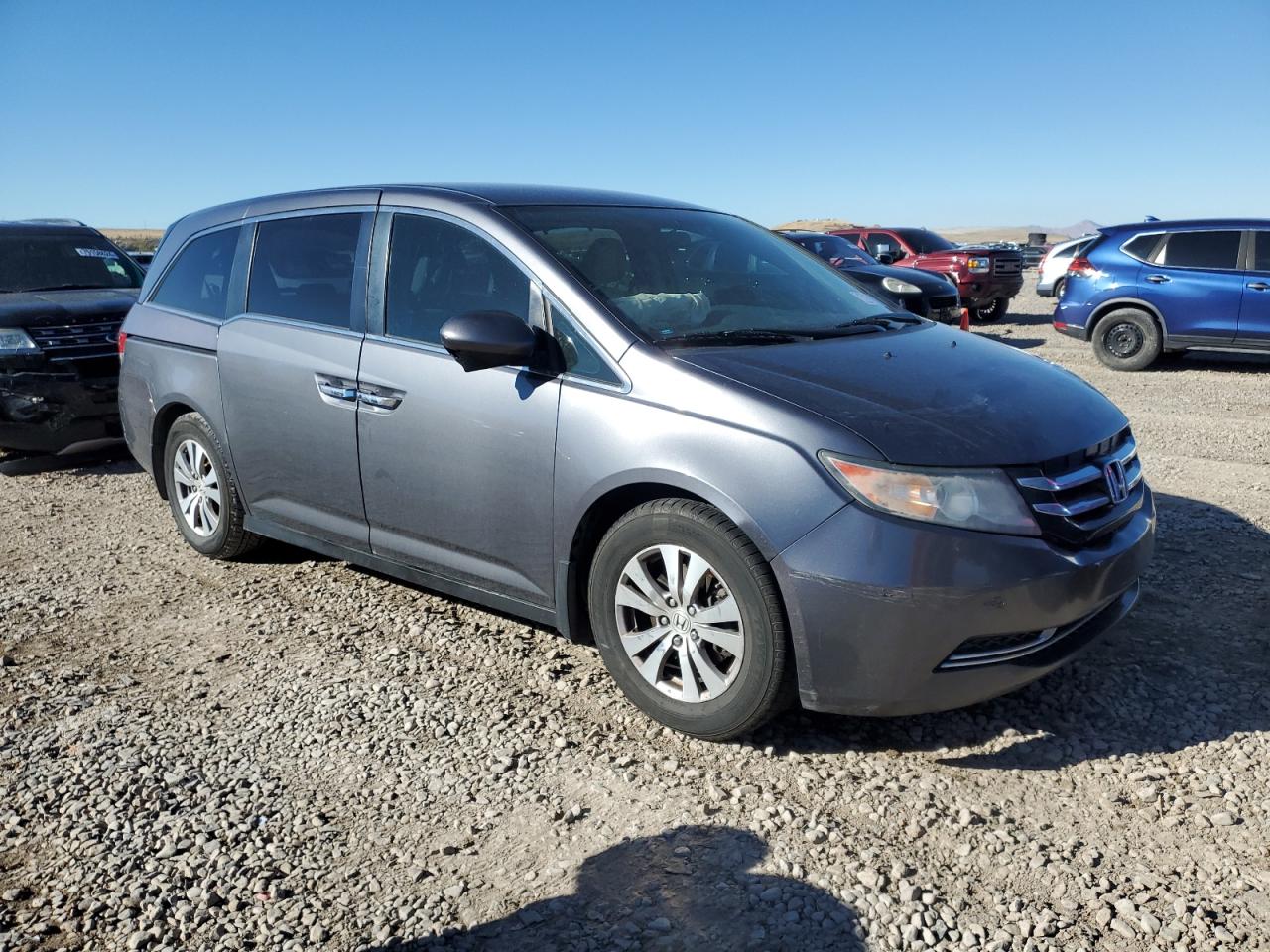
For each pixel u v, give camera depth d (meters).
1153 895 2.52
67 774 3.20
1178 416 8.78
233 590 4.82
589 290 3.55
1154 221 11.88
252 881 2.66
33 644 4.25
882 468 2.92
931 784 3.04
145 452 5.46
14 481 7.30
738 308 3.86
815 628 2.98
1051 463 3.08
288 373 4.38
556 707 3.57
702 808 2.93
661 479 3.19
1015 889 2.56
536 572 3.63
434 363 3.83
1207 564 4.74
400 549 4.11
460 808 2.98
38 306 7.47
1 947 2.44
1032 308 21.08
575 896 2.56
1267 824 2.81
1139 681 3.64
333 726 3.47
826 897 2.53
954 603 2.89
